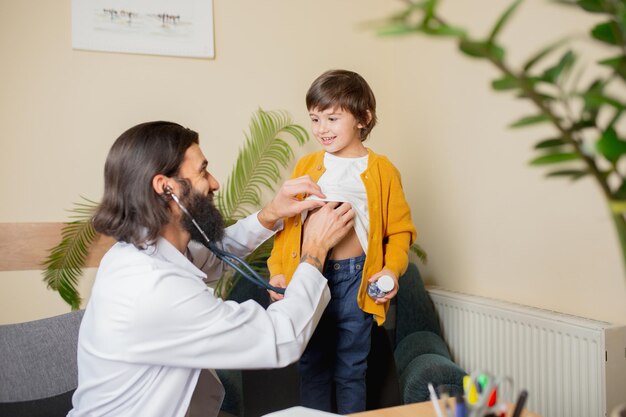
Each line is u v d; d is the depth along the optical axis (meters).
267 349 1.08
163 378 1.08
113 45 2.26
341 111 1.56
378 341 1.83
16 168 2.17
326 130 1.58
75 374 1.40
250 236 1.52
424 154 2.40
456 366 1.71
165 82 2.33
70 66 2.22
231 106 2.41
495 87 0.48
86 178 2.24
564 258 1.68
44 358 1.37
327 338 1.58
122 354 1.04
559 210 1.69
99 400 1.08
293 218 1.56
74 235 2.16
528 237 1.82
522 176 1.83
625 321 1.50
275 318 1.13
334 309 1.53
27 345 1.36
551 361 1.62
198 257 1.45
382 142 2.64
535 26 1.76
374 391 1.79
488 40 0.44
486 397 0.65
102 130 2.26
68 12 2.22
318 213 1.39
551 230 1.73
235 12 2.41
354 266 1.53
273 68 2.47
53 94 2.21
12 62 2.16
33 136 2.19
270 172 2.35
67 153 2.22
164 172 1.16
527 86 0.46
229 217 2.23
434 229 2.34
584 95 0.44
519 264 1.87
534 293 1.80
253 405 1.87
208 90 2.38
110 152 1.18
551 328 1.62
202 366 1.06
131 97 2.29
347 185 1.54
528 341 1.71
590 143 0.43
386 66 2.64
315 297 1.21
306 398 1.61
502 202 1.93
